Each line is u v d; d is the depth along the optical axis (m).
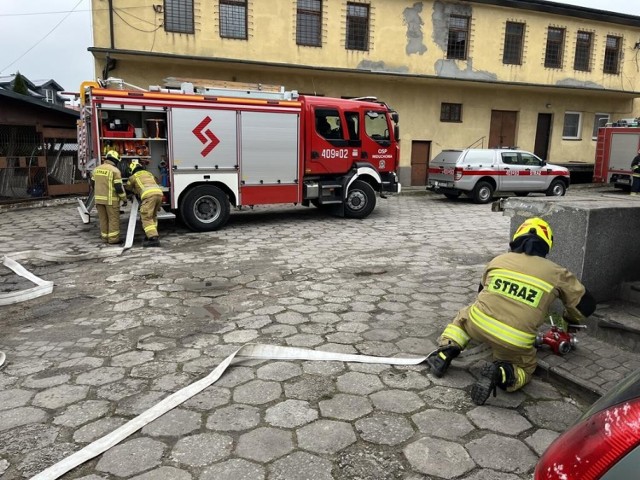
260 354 3.85
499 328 3.12
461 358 3.72
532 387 3.37
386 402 3.18
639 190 15.00
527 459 2.62
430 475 2.49
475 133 19.39
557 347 3.56
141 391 3.35
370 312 4.89
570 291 3.14
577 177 20.02
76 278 6.21
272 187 10.09
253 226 10.24
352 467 2.55
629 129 16.89
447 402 3.18
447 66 18.09
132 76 14.79
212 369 3.67
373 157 11.18
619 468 1.30
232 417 3.01
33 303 5.29
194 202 9.33
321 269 6.63
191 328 4.51
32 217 11.21
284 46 15.91
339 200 10.91
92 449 2.67
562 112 20.59
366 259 7.23
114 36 14.12
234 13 15.29
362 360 3.77
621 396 1.45
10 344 4.20
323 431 2.86
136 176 8.36
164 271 6.53
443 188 14.81
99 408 3.14
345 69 15.91
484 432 2.85
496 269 3.30
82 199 11.48
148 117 9.09
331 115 10.56
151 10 14.32
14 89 24.03
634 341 3.64
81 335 4.38
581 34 20.19
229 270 6.58
